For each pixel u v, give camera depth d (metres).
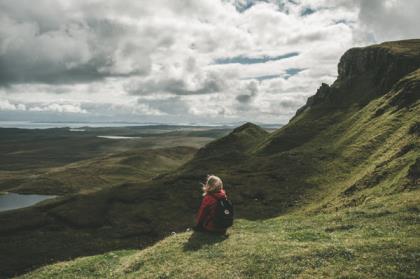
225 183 127.75
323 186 113.06
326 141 164.50
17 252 95.50
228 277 19.95
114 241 99.25
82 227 111.88
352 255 20.92
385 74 194.75
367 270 18.95
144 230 104.56
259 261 21.31
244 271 20.38
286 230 31.56
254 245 23.86
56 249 96.50
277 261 21.08
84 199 132.25
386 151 114.75
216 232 25.86
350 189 85.62
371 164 111.81
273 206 106.00
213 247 24.16
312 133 183.38
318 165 129.88
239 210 106.12
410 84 147.38
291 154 149.00
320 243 24.09
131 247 94.50
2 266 87.62
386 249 21.38
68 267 31.42
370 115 156.50
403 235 25.28
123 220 113.00
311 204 100.44
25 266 87.19
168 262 23.48
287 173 129.00
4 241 103.88
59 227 113.19
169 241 27.20
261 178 128.88
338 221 33.09
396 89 159.25
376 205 39.75
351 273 18.66
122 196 130.25
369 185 82.50
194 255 23.47
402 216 30.56
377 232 26.86
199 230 25.78
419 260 19.55
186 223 107.00
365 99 195.75
